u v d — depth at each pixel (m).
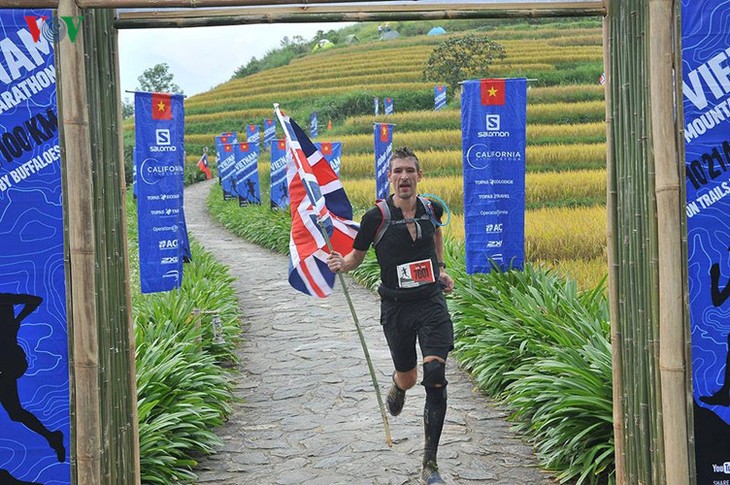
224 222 25.20
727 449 3.53
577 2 4.00
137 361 6.09
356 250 4.64
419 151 33.50
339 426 5.96
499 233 8.38
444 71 55.44
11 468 3.66
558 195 20.66
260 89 75.50
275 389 7.09
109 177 3.86
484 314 7.66
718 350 3.51
